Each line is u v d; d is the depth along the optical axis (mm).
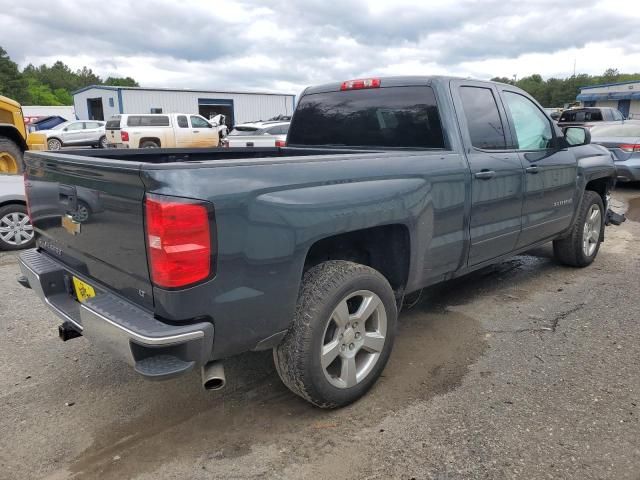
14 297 5059
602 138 11812
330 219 2785
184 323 2371
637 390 3254
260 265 2531
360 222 2943
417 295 4270
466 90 3979
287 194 2619
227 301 2451
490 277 5562
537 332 4141
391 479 2529
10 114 10477
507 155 4180
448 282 5422
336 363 3119
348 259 3445
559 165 4852
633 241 7137
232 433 2922
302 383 2852
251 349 2717
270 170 2586
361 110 4250
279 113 37625
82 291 2992
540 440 2781
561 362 3635
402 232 3334
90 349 3965
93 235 2736
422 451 2719
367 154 3180
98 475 2602
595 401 3139
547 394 3227
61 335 3025
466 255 3879
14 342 4078
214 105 34812
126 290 2592
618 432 2838
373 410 3100
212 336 2436
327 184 2809
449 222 3631
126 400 3275
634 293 4984
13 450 2797
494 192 4008
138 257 2428
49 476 2602
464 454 2686
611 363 3605
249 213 2459
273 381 3484
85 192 2727
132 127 22359
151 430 2965
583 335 4062
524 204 4422
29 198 3443
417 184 3297
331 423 2986
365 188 2980
